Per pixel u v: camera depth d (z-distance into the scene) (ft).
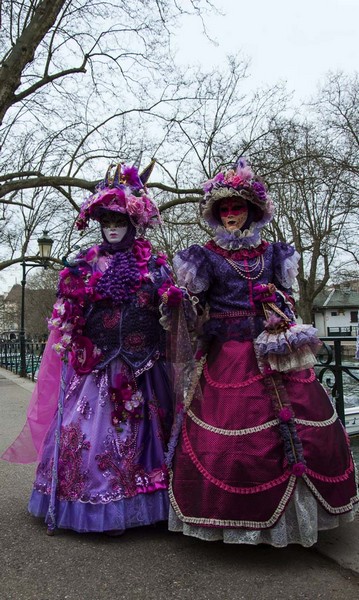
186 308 8.52
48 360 9.99
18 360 50.96
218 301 8.62
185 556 7.54
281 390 7.57
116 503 8.15
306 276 87.56
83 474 8.34
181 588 6.60
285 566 7.14
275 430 7.28
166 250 59.06
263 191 8.78
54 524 8.39
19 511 9.65
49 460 9.14
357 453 18.97
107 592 6.53
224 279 8.54
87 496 8.21
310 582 6.68
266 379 7.68
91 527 8.08
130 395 8.80
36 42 22.18
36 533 8.51
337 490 7.30
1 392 30.83
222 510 7.02
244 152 39.50
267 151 41.98
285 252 8.81
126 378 8.97
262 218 9.10
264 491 6.98
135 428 8.78
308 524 6.94
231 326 8.39
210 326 8.59
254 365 7.91
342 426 8.11
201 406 7.94
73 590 6.61
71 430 8.72
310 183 54.80
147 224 9.90
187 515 7.32
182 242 64.23
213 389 7.97
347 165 55.93
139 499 8.34
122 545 7.97
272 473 7.05
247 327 8.30
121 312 9.07
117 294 8.98
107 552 7.72
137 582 6.78
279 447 7.20
